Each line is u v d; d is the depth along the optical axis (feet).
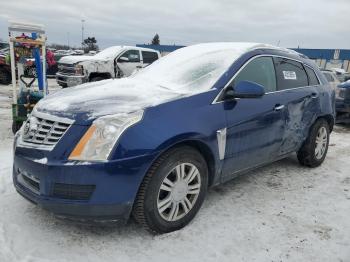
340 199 13.69
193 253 9.63
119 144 9.02
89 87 12.19
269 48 14.37
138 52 45.19
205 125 10.62
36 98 21.26
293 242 10.41
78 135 9.10
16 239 9.82
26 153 9.66
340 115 30.04
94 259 9.17
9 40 20.84
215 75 11.99
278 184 14.84
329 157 19.60
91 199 8.96
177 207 10.47
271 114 13.16
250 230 10.93
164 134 9.55
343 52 122.83
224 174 11.93
